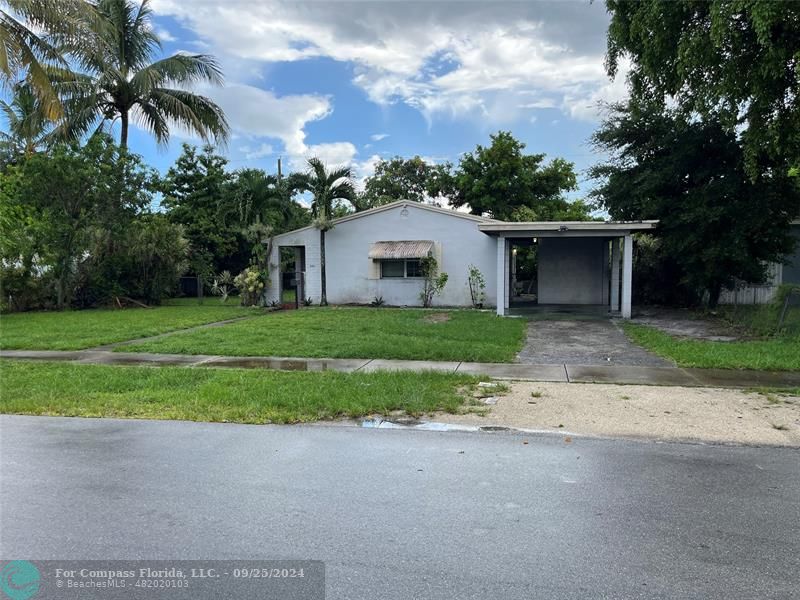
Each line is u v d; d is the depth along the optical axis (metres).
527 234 17.42
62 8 14.30
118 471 4.86
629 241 16.62
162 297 24.34
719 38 10.20
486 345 11.46
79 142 22.08
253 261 23.33
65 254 20.92
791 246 16.98
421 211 21.30
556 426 6.15
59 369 9.37
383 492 4.39
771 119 11.62
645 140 19.05
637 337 12.73
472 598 2.96
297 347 11.45
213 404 7.01
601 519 3.90
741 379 8.43
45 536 3.70
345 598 2.97
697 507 4.08
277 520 3.91
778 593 3.00
